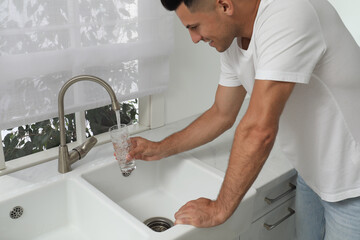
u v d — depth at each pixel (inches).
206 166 50.4
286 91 34.0
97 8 48.6
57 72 47.9
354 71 37.7
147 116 62.6
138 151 49.0
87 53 49.4
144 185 54.4
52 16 45.1
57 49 46.7
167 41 57.4
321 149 41.3
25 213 44.1
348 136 40.2
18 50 43.6
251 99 35.4
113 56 51.9
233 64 44.1
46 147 67.3
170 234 36.9
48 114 49.0
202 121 51.0
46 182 45.5
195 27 36.8
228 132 62.8
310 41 33.7
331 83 37.5
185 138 50.9
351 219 42.8
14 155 65.7
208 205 39.2
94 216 43.9
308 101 39.1
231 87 47.5
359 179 41.6
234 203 38.0
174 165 53.4
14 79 44.2
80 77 43.7
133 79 55.9
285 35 32.7
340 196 42.4
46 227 46.4
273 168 51.0
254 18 36.8
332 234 45.2
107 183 50.6
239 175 36.5
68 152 47.7
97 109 68.3
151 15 54.2
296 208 53.1
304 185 49.9
